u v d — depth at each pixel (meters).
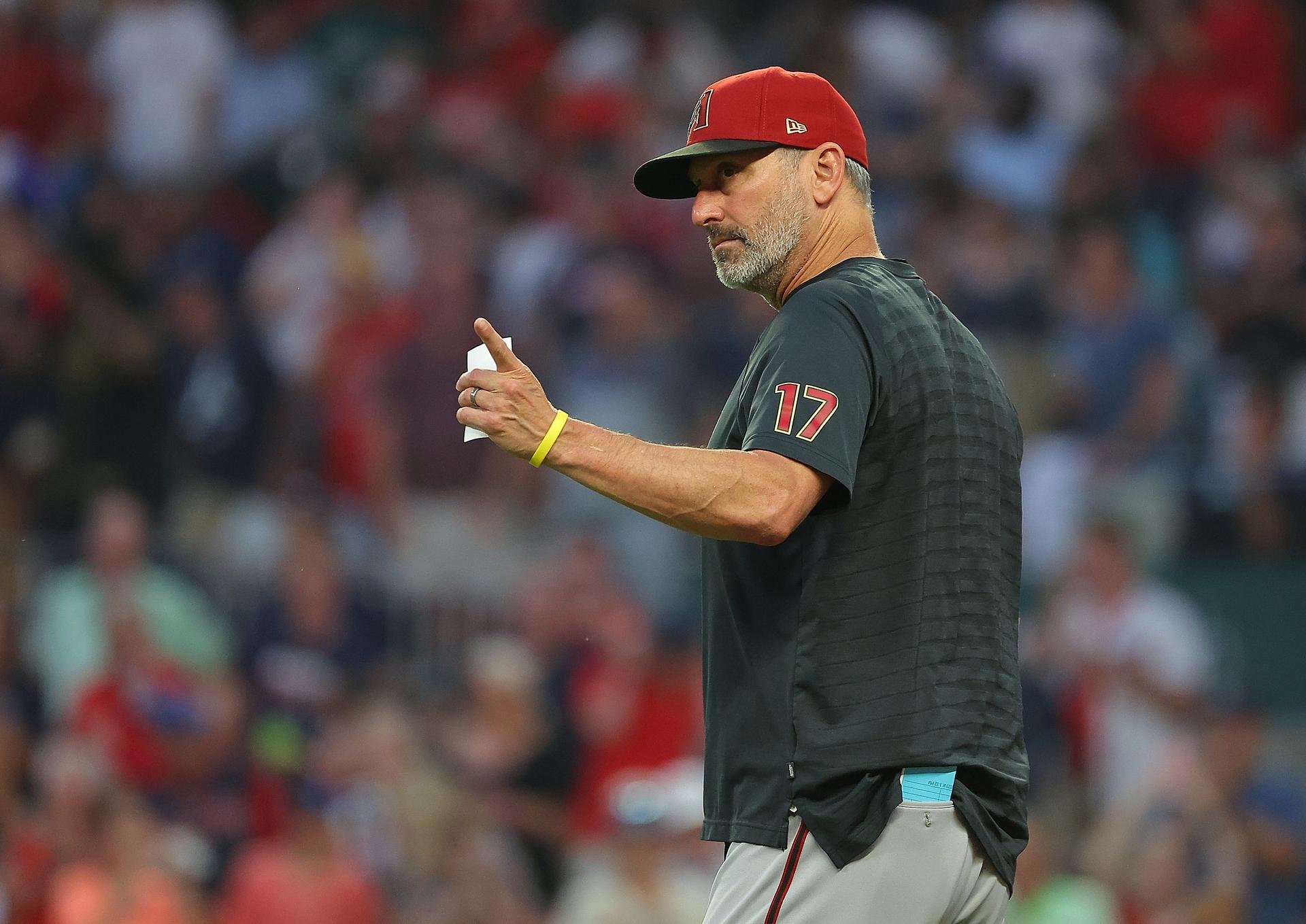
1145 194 47.50
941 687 11.28
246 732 30.59
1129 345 39.91
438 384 38.38
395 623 32.97
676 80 48.41
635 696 31.33
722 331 40.47
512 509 36.22
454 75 49.31
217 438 37.97
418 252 41.69
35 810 28.84
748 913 11.34
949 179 44.34
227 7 50.59
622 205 44.25
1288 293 43.12
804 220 12.08
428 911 28.03
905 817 11.15
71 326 38.81
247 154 47.97
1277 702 34.56
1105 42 50.94
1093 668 33.00
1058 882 28.64
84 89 48.62
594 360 38.81
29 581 32.28
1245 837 30.52
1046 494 36.66
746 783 11.48
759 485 10.69
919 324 11.70
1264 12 51.91
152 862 27.12
